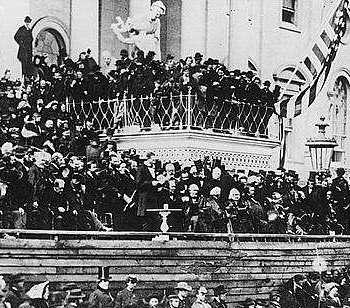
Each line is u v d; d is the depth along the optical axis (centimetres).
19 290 1515
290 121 3681
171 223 1977
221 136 2503
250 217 2130
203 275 1927
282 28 3784
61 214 1767
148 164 2086
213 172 2108
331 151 3050
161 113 2469
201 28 3064
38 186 1731
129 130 2498
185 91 2416
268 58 3694
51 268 1667
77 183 1827
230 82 2486
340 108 4050
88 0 3091
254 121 2645
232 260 2003
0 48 2648
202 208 2016
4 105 2178
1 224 1672
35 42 2923
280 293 2027
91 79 2488
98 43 3166
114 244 1772
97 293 1596
